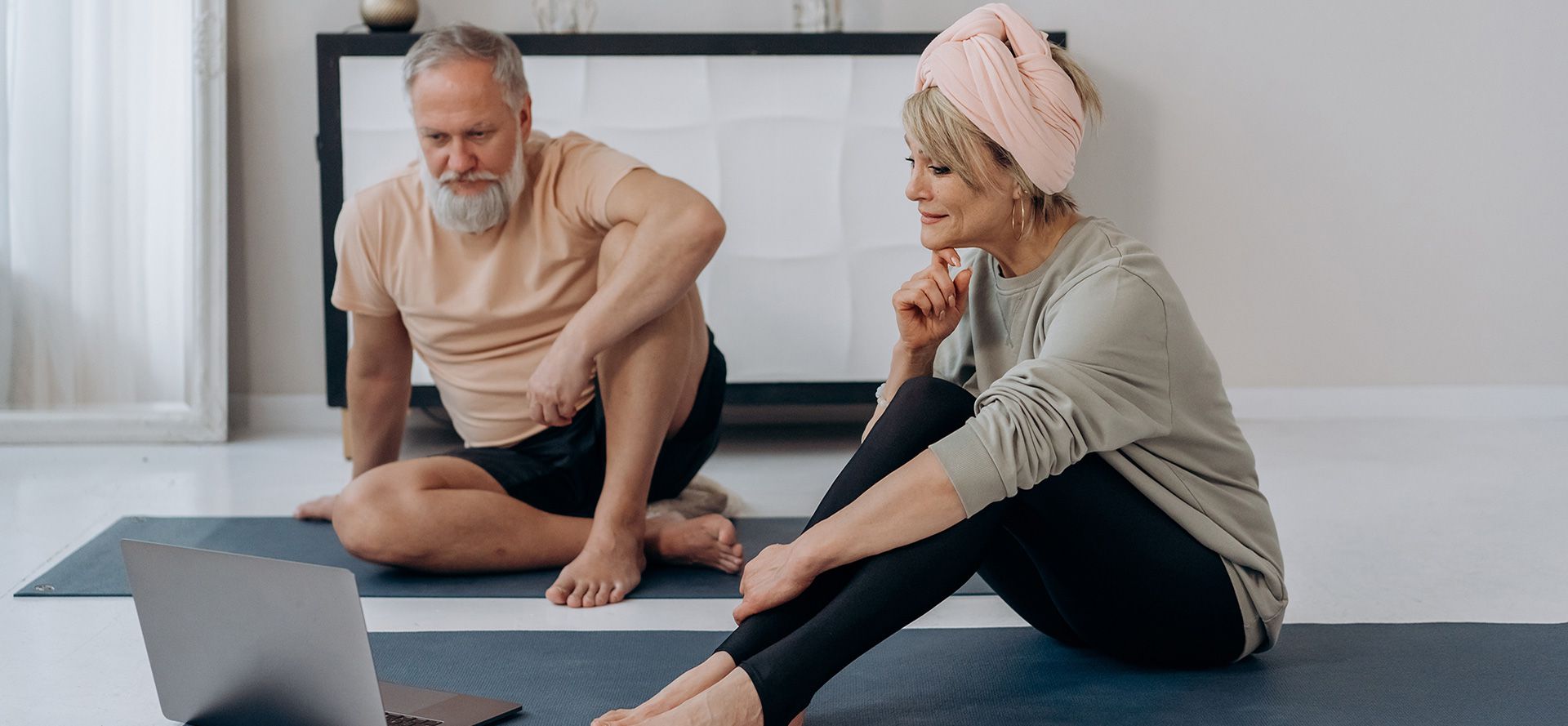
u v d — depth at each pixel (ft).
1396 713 5.33
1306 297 13.39
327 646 4.63
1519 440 12.08
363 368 8.31
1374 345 13.44
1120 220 13.26
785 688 4.53
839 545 4.66
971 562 4.80
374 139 11.67
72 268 12.26
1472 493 9.96
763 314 12.00
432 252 7.89
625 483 7.62
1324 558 8.20
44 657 6.48
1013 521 5.30
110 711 5.77
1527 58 13.11
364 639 4.51
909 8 12.76
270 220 12.87
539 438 8.18
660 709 4.63
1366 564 8.03
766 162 11.85
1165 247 13.30
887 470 4.94
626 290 7.34
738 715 4.47
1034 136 5.10
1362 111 13.17
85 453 11.80
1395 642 6.34
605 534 7.52
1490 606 7.13
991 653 6.24
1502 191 13.26
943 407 5.03
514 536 7.70
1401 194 13.28
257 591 4.75
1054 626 6.15
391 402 8.48
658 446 7.74
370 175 11.69
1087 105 5.34
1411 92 13.16
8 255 12.14
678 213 7.39
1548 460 11.18
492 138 7.43
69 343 12.32
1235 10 13.03
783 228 11.92
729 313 12.00
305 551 8.32
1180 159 13.20
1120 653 5.85
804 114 11.81
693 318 8.13
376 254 7.91
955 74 5.15
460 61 7.32
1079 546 5.28
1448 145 13.21
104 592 7.49
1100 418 4.95
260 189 12.83
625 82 11.77
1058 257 5.32
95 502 9.84
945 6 12.76
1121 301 5.09
